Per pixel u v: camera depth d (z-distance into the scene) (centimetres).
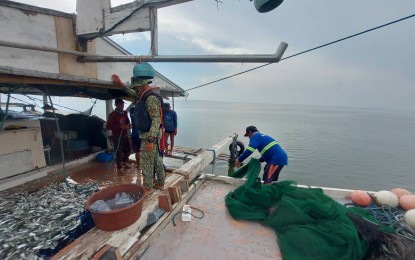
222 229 308
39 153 538
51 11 395
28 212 361
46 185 491
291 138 3888
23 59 354
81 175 568
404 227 302
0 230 309
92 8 416
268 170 493
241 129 4581
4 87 482
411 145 3538
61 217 348
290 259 242
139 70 322
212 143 2922
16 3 341
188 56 349
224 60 339
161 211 320
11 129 490
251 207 350
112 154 701
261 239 288
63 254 211
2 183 455
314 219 296
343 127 6366
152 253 257
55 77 381
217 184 472
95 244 229
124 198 293
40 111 1237
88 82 440
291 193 353
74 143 690
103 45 520
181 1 353
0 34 329
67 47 428
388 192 372
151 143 323
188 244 275
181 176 434
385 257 245
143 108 329
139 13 383
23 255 262
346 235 254
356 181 1781
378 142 3775
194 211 355
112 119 577
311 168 2044
